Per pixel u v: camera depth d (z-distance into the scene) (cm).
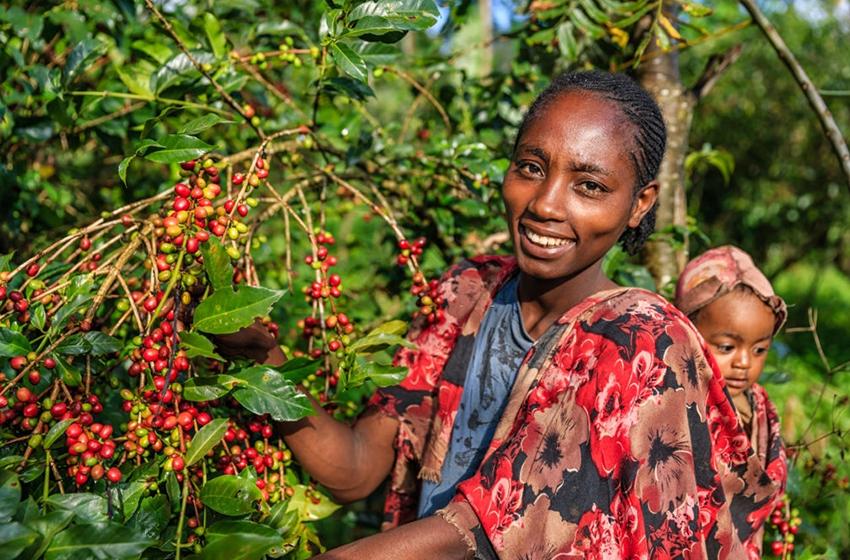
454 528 120
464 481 132
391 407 160
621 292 132
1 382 132
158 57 212
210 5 247
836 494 238
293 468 169
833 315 934
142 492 128
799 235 932
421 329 162
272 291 125
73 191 292
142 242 149
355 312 266
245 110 180
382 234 298
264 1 260
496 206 229
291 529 145
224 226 136
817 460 225
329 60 186
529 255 134
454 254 249
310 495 161
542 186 130
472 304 157
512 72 263
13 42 236
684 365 125
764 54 858
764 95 877
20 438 127
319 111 238
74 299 136
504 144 260
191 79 194
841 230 903
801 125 880
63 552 110
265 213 177
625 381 121
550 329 132
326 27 153
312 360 143
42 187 257
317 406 155
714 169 864
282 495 153
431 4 146
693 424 125
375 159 232
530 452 124
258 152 148
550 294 140
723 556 132
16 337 130
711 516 130
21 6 242
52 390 134
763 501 146
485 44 267
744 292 171
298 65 200
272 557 146
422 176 231
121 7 229
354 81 184
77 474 125
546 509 121
